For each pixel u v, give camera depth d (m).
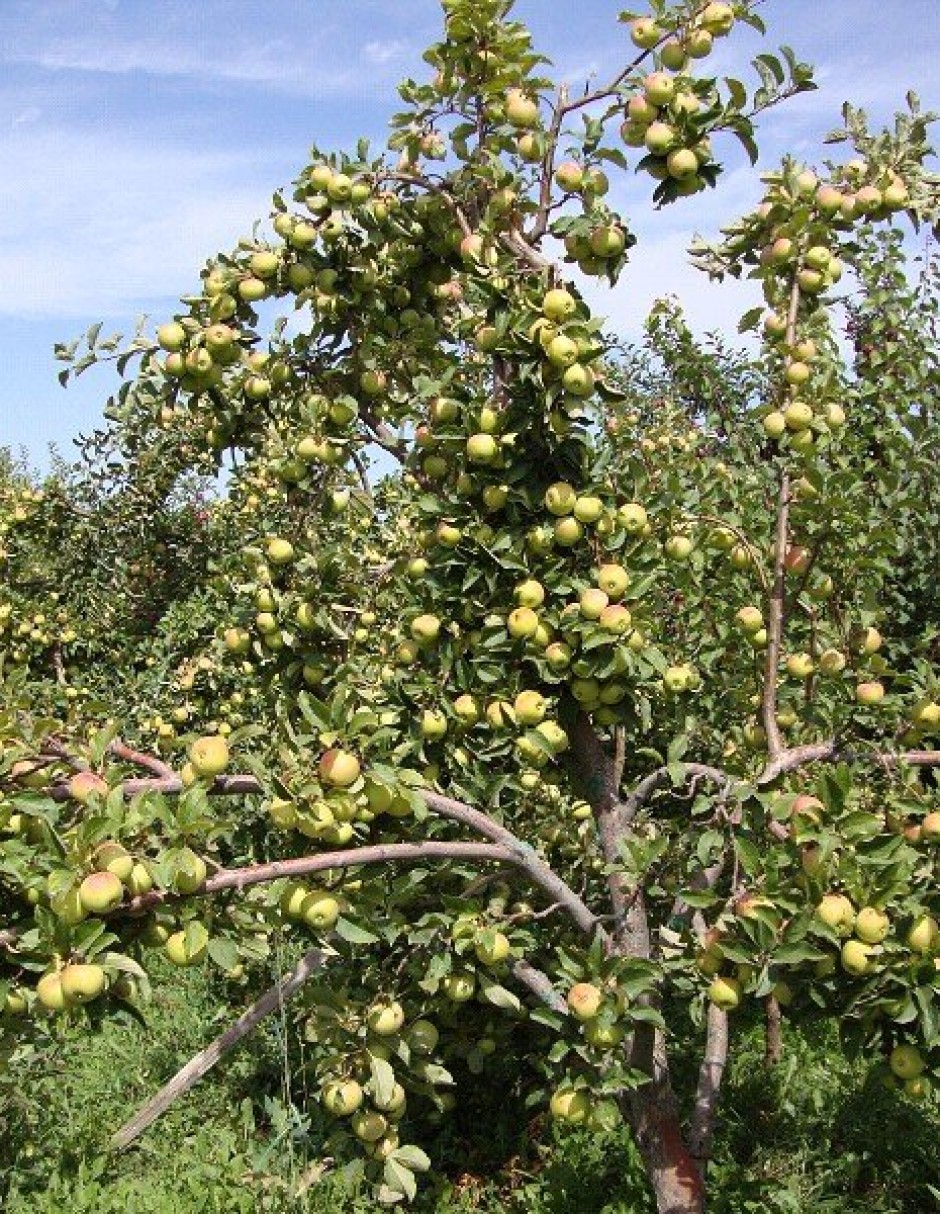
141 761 3.03
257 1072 5.06
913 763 3.25
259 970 5.82
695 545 3.81
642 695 3.45
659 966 2.81
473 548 3.25
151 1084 5.02
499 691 3.25
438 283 3.99
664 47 3.11
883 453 4.94
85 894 2.13
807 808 2.69
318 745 2.68
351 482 4.04
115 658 8.51
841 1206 3.88
